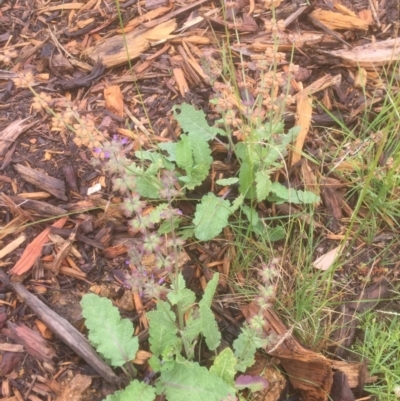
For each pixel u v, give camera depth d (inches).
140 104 27.4
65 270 22.9
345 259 24.5
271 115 23.3
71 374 21.1
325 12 30.4
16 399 20.6
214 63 25.5
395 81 28.5
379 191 25.8
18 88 27.7
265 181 23.4
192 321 20.7
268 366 21.8
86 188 24.8
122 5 30.5
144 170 25.3
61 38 29.5
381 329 23.2
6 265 22.9
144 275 18.0
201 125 25.7
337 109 27.9
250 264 24.0
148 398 19.6
